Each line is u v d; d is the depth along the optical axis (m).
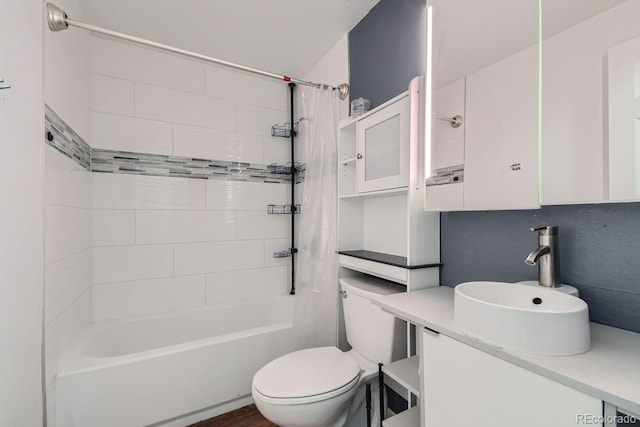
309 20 1.81
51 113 1.20
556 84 0.92
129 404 1.39
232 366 1.64
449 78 1.23
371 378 1.32
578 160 0.87
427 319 0.91
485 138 1.11
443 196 1.23
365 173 1.58
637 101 0.76
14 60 0.87
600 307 0.86
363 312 1.43
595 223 0.87
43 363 1.08
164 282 2.13
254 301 2.36
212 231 2.30
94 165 1.92
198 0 1.61
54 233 1.24
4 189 0.82
